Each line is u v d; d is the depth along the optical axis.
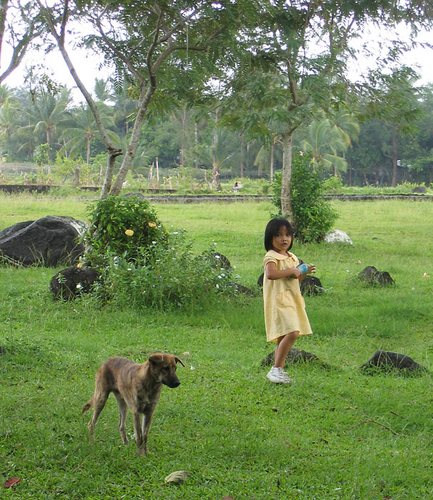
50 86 12.82
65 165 44.66
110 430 5.55
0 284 12.02
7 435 5.35
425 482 4.84
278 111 15.85
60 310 10.24
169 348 8.38
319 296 11.71
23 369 7.13
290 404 6.38
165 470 4.85
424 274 13.84
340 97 17.22
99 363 7.51
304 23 16.30
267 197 35.53
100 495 4.49
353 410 6.27
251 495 4.50
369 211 29.47
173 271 10.48
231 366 7.56
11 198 30.73
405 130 18.38
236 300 10.89
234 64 14.98
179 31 13.57
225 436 5.50
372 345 8.86
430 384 7.02
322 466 4.97
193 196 36.16
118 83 14.17
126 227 11.64
